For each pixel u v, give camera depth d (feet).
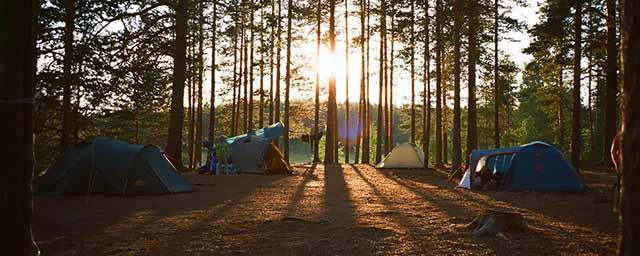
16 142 14.14
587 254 20.80
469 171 52.49
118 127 68.64
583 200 40.73
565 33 69.82
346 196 43.65
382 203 38.42
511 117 153.58
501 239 23.34
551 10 67.82
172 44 63.98
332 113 102.53
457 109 73.82
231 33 78.64
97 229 26.91
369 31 105.70
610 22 61.72
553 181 48.32
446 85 114.11
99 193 44.04
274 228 26.58
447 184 57.26
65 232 26.11
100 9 50.37
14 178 14.10
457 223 28.22
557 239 23.62
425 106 108.37
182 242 23.35
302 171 80.33
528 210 34.32
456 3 69.62
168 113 96.37
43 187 43.83
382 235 24.44
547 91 104.17
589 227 27.17
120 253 21.31
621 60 11.41
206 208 35.42
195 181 59.21
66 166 44.34
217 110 138.41
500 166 50.55
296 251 21.15
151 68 57.52
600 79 103.04
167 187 45.16
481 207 35.91
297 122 138.10
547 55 82.28
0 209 13.85
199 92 103.04
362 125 118.62
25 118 14.42
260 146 75.20
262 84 113.70
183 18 62.18
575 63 71.15
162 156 47.70
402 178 66.49
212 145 75.66
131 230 26.58
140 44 56.54
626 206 10.99
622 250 11.05
